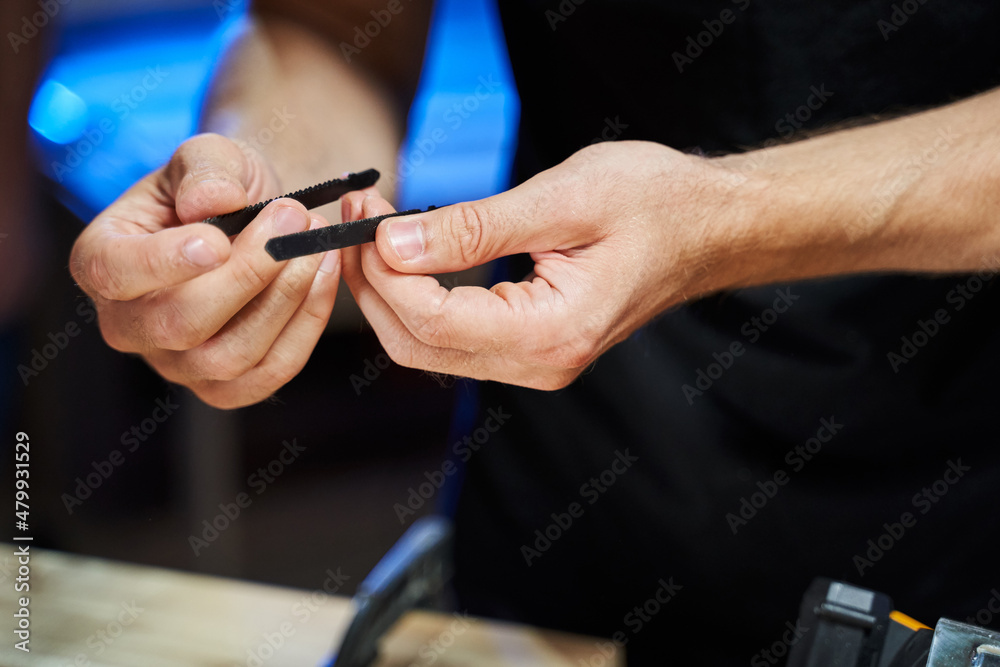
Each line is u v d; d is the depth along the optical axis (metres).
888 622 0.79
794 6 0.93
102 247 0.79
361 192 0.84
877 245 0.86
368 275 0.79
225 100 0.96
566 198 0.79
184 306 0.79
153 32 2.27
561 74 0.99
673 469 1.00
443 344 0.80
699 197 0.82
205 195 0.80
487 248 0.79
